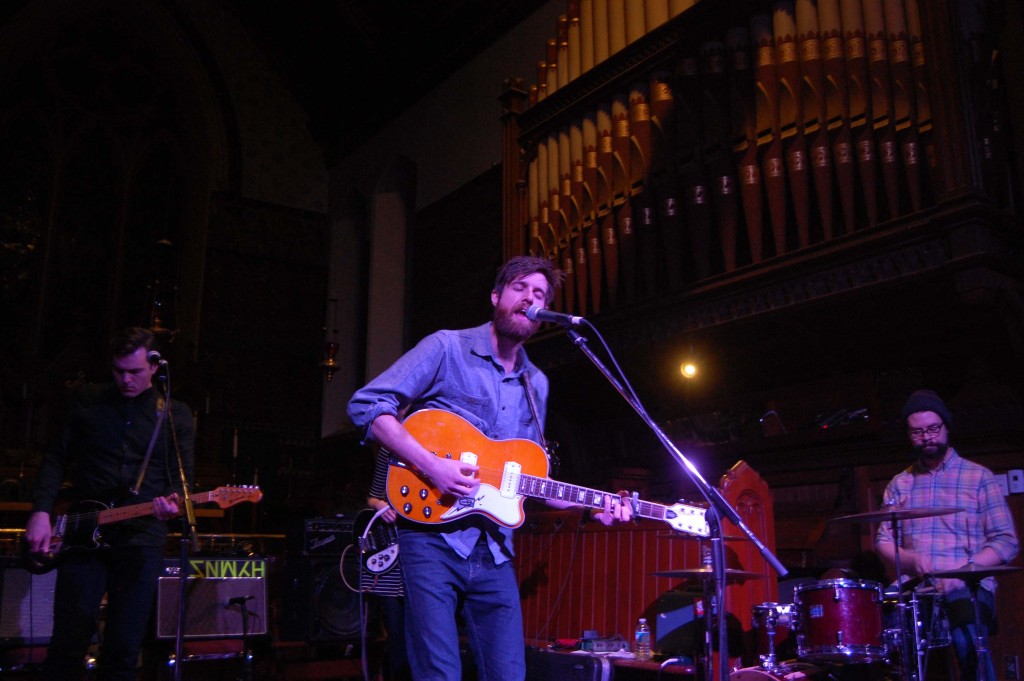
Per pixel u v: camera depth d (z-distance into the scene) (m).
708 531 2.93
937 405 4.40
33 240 11.14
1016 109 4.87
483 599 2.68
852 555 5.35
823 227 4.91
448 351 2.83
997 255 4.25
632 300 5.97
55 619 3.82
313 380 11.98
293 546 5.86
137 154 11.99
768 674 4.04
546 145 7.08
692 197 5.62
